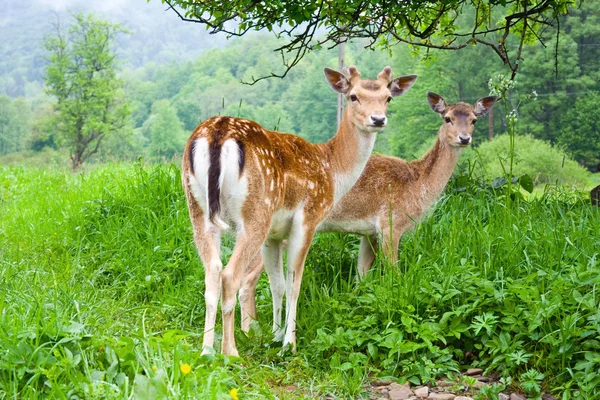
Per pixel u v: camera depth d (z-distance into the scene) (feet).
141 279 20.38
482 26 26.84
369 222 20.92
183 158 15.16
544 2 24.49
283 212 16.49
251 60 345.31
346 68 18.44
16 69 599.16
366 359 15.26
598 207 23.26
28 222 26.40
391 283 17.11
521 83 152.87
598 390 13.62
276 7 23.02
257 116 247.50
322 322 16.84
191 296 18.76
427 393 14.30
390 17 24.68
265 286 19.93
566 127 150.71
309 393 14.16
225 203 14.70
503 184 24.61
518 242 18.21
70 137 160.35
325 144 18.63
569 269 17.01
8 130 296.92
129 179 28.48
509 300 15.61
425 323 15.76
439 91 168.55
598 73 158.81
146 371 11.59
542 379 14.52
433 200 21.54
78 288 18.10
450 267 17.39
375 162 21.16
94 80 159.74
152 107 321.93
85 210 25.36
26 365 11.67
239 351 15.76
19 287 16.51
